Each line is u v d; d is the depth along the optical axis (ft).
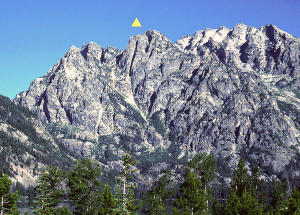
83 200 435.94
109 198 390.21
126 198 444.14
